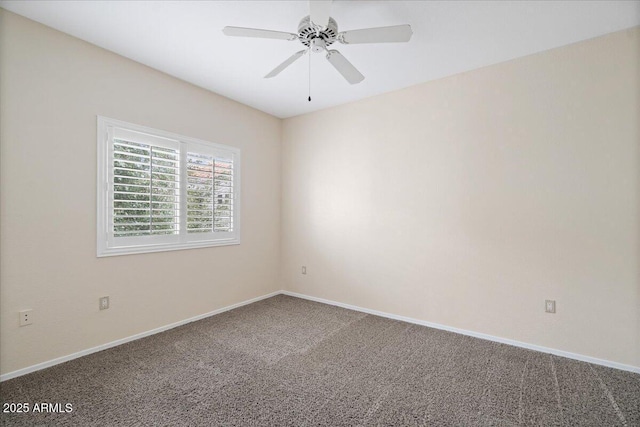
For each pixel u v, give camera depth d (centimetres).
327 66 274
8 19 201
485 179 276
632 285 218
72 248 231
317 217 393
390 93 332
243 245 373
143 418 168
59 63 223
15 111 204
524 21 210
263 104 372
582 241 235
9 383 198
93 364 225
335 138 376
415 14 203
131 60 265
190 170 314
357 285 359
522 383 205
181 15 206
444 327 299
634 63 216
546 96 248
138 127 269
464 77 286
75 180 232
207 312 332
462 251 289
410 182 320
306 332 292
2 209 200
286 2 193
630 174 218
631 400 187
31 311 212
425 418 171
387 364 230
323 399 187
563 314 243
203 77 298
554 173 245
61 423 164
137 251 270
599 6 194
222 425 164
